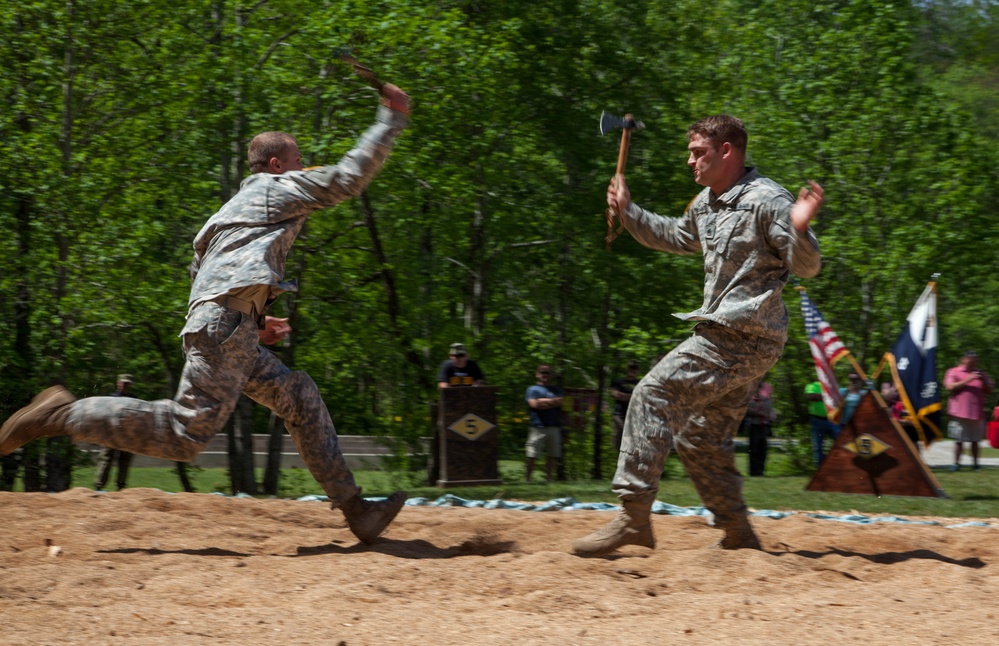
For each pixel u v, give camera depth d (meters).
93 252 26.52
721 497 8.70
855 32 35.09
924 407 21.03
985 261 34.81
